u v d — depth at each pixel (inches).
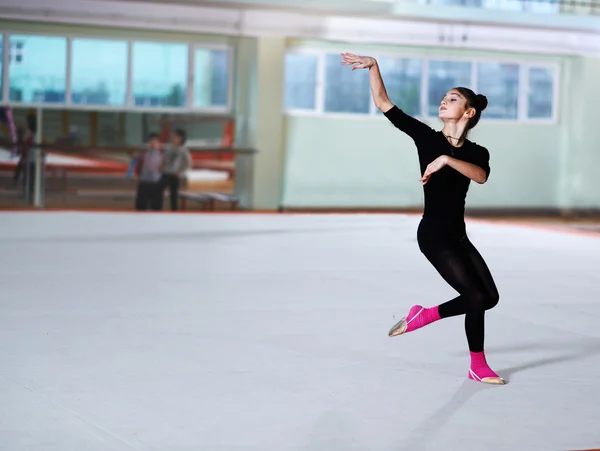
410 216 691.4
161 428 169.6
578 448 164.4
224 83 748.0
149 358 222.8
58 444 159.0
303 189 770.2
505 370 220.5
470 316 205.2
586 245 519.5
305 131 767.7
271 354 230.1
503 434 171.5
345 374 212.1
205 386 199.0
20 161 697.6
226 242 478.9
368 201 787.4
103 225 549.3
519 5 794.2
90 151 710.5
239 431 169.0
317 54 766.5
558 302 322.0
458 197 200.4
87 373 207.2
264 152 746.8
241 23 708.7
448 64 799.7
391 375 212.1
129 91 723.4
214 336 249.3
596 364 229.5
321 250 455.8
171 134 734.5
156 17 688.4
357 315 285.6
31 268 365.4
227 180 749.3
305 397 192.7
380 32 740.7
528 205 838.5
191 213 655.8
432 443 165.0
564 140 843.4
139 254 417.7
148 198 688.4
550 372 220.1
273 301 307.0
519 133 828.6
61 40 703.7
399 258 431.8
